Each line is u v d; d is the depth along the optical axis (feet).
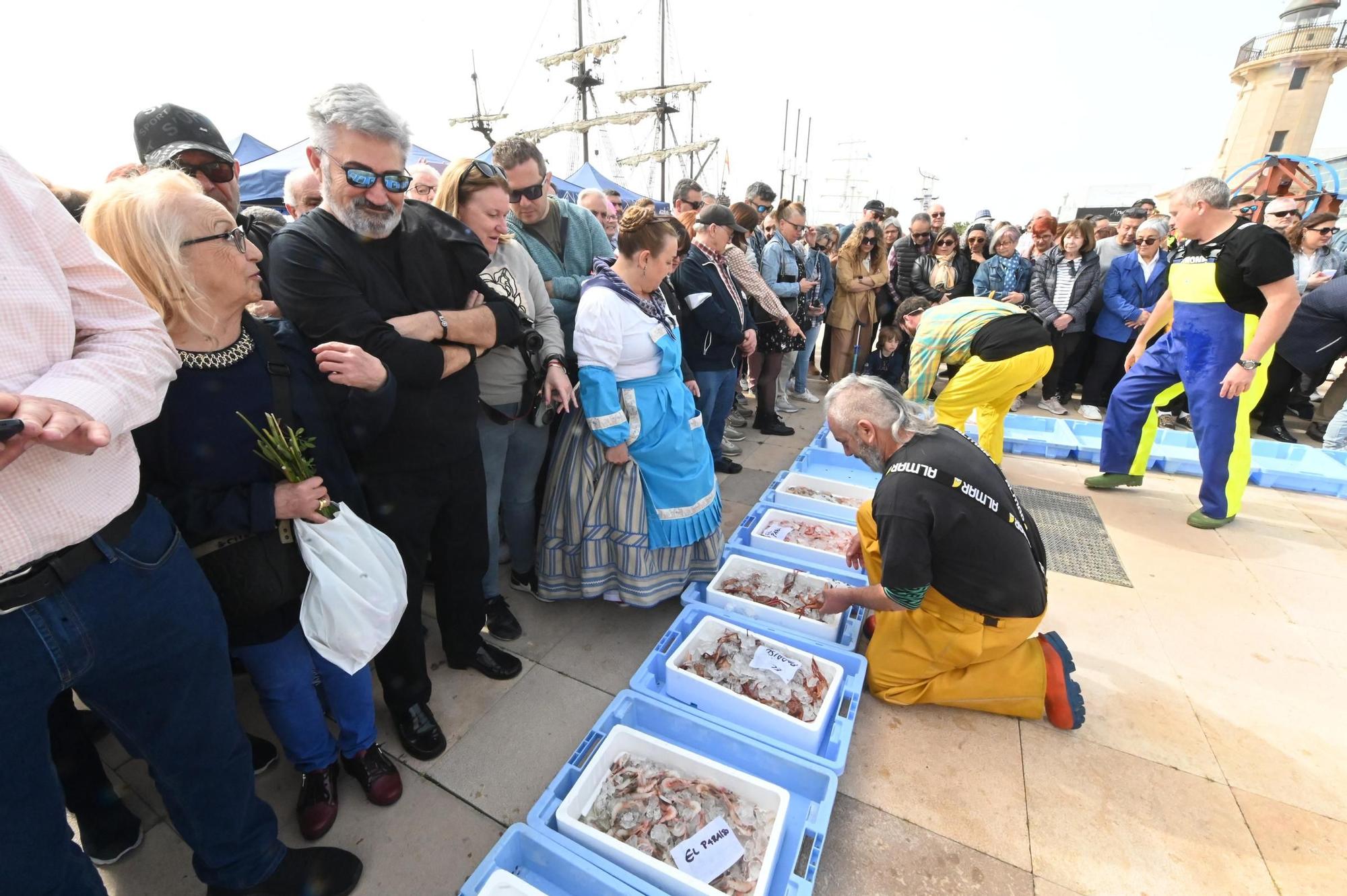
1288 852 5.07
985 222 19.24
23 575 2.69
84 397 2.55
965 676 6.33
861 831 5.20
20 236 2.60
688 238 10.23
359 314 4.48
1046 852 5.06
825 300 17.85
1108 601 8.45
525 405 6.72
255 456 4.01
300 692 4.69
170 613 3.30
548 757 5.86
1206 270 9.62
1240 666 7.21
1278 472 12.20
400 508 5.21
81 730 4.73
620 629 7.73
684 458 7.16
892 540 5.65
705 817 4.87
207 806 3.85
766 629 6.88
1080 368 17.87
